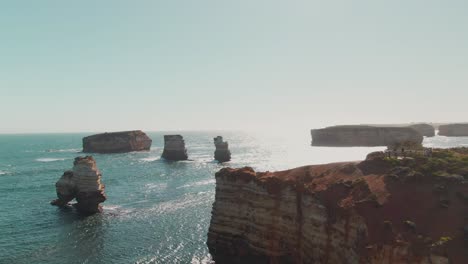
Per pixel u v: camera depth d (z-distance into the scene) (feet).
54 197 311.06
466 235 93.25
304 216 132.98
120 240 195.93
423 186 114.83
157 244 189.37
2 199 303.48
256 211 149.38
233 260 156.76
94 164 261.03
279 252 140.05
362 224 107.65
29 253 178.50
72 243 191.93
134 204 279.69
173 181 385.09
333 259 116.67
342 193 125.29
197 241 193.36
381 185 119.96
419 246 94.84
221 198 163.53
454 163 125.29
